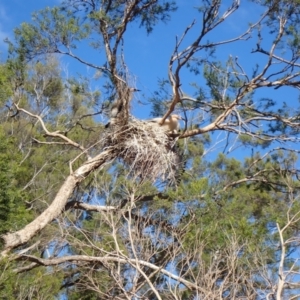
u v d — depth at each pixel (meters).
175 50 9.73
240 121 10.36
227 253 7.30
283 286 6.27
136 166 9.98
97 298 10.27
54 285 10.49
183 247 7.33
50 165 14.16
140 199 9.05
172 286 7.64
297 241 7.14
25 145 14.41
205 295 6.53
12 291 8.91
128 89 10.20
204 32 9.55
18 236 9.52
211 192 9.05
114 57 10.19
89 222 10.40
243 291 6.94
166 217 8.15
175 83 9.90
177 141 11.02
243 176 12.38
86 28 10.59
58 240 10.91
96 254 9.87
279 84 10.28
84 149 11.56
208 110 11.10
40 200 12.27
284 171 11.68
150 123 10.43
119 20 10.45
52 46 10.93
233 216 8.46
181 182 9.40
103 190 8.97
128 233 7.70
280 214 9.16
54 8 10.92
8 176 9.45
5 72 10.68
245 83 10.34
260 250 7.46
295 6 10.11
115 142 10.30
